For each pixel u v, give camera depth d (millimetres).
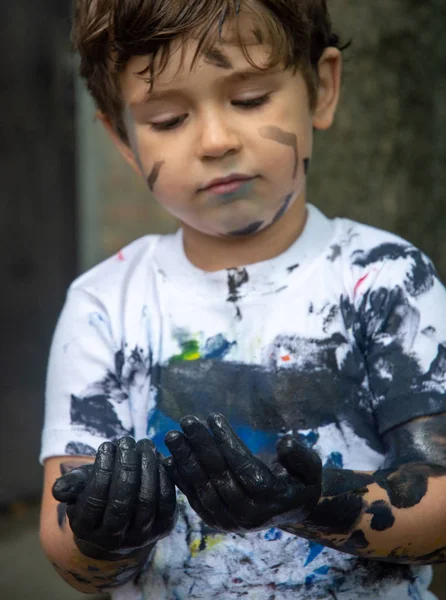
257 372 1333
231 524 1081
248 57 1256
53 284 4223
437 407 1246
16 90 4059
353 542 1180
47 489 1361
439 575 2543
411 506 1169
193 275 1403
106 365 1410
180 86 1267
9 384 4145
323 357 1322
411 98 2346
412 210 2377
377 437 1311
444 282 2457
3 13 3988
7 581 3176
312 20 1388
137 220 2908
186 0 1240
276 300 1360
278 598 1286
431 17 2357
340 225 1432
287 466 1061
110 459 1099
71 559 1290
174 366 1366
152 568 1333
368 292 1338
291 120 1314
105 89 1408
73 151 4117
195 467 1075
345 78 2336
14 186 4137
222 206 1314
